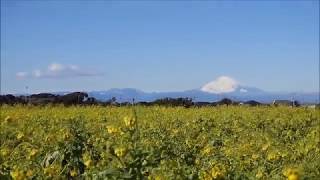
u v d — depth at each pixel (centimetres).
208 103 3152
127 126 900
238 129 1866
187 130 1781
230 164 961
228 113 2381
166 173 731
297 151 1080
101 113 2317
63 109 2514
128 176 749
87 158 850
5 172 781
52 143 1066
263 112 2434
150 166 772
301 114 2334
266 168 927
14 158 886
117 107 2667
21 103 2856
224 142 1453
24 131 1527
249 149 1106
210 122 2073
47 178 788
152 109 2567
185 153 1104
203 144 1348
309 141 1281
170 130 1697
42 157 1002
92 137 1211
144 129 1603
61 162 962
